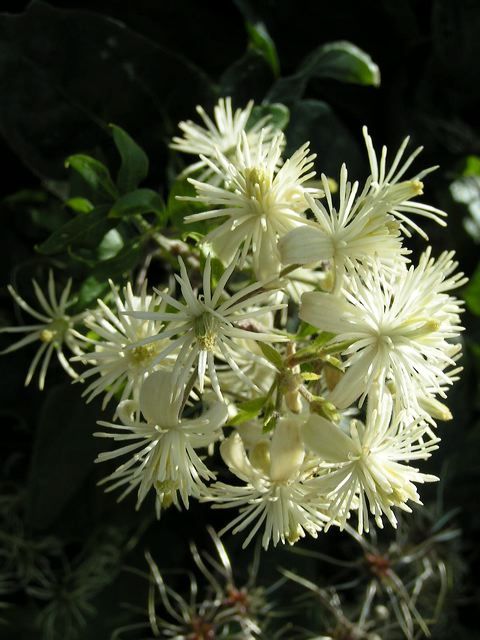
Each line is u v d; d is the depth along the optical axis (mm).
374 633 165
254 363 111
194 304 94
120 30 143
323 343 100
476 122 198
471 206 184
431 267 98
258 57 154
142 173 125
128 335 105
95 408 149
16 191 172
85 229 122
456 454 177
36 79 141
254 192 101
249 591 165
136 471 99
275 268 103
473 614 194
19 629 174
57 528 165
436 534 176
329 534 180
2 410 167
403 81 185
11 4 159
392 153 185
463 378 177
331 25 176
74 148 146
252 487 103
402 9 176
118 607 171
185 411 135
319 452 97
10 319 167
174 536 175
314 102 162
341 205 98
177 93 149
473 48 182
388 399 96
